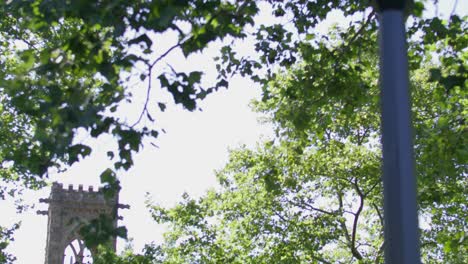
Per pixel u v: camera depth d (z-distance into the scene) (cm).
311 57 1580
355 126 3077
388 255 418
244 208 3269
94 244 1041
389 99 441
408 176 425
